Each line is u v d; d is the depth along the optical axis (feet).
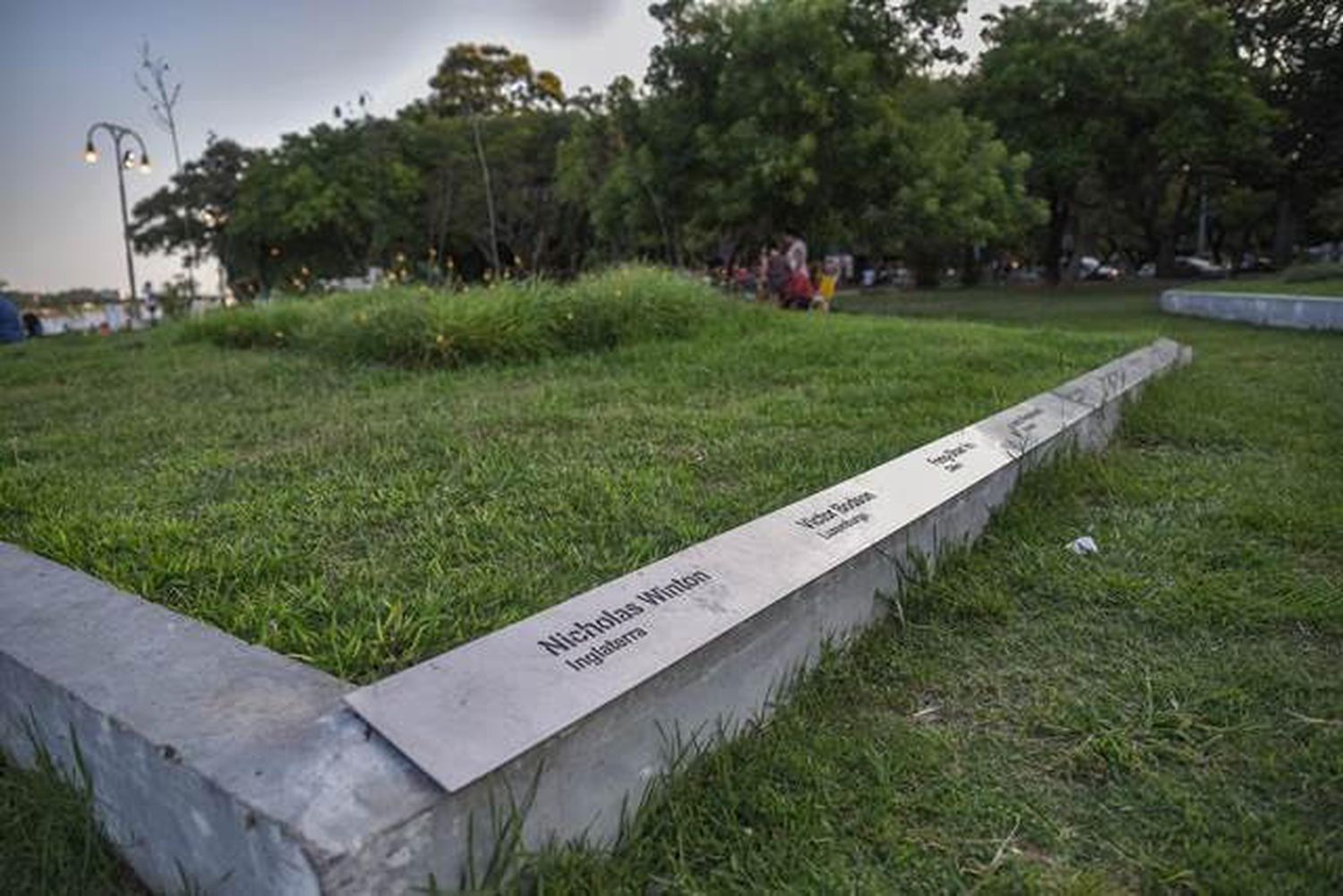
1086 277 136.36
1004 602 8.57
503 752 4.78
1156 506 11.44
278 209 103.09
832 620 7.63
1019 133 80.48
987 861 5.38
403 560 8.87
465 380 20.21
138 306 74.13
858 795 5.91
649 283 28.04
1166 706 6.93
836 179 55.16
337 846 4.04
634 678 5.59
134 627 6.32
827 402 16.71
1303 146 87.35
